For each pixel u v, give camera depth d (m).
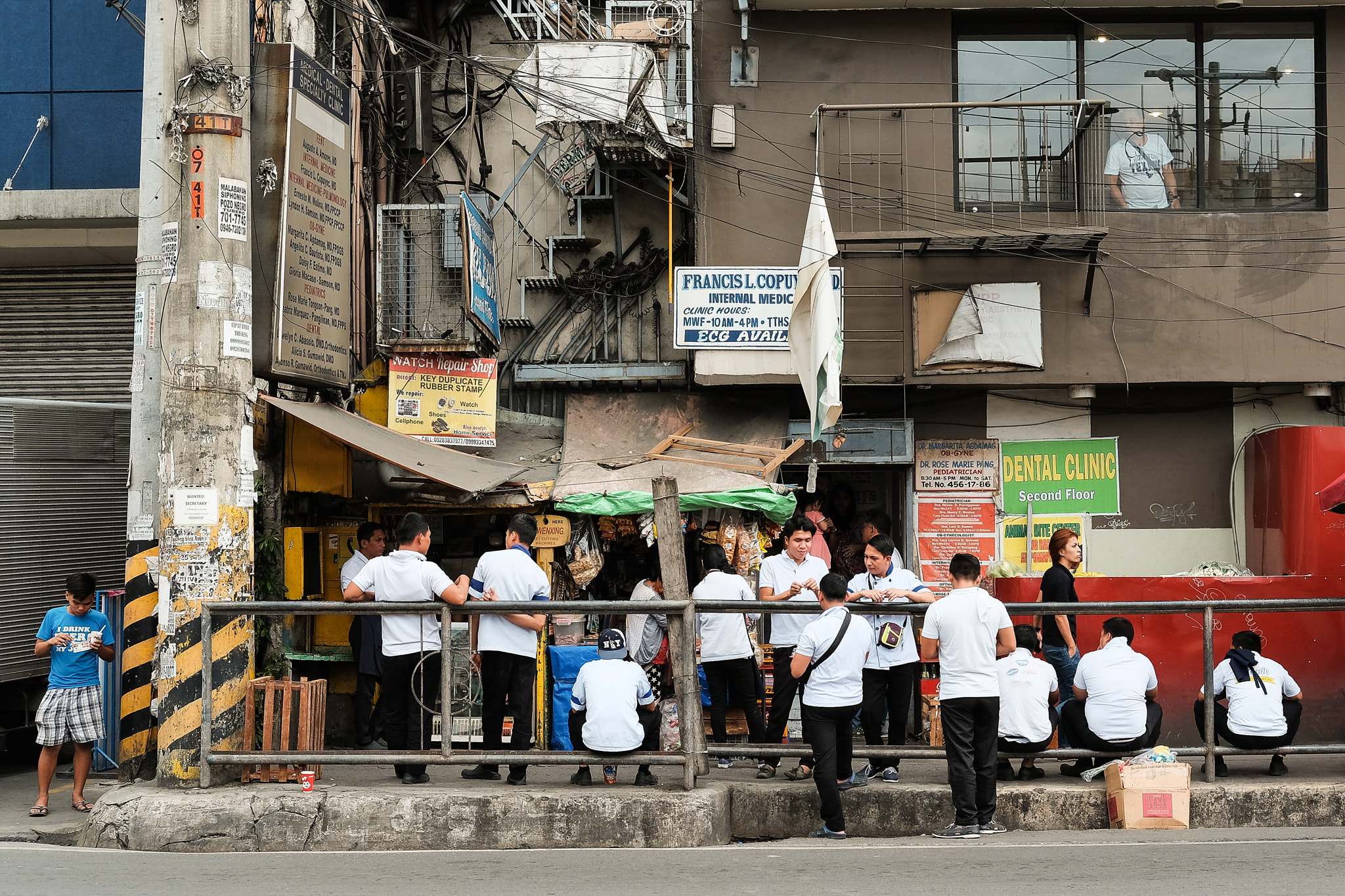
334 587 10.91
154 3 9.13
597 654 9.95
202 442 7.89
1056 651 9.62
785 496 10.48
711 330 11.87
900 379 11.91
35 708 10.45
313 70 9.90
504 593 8.05
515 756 7.52
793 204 12.13
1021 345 11.80
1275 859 6.63
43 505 10.38
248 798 7.30
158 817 7.17
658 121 11.60
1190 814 7.89
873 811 7.78
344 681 10.67
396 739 7.95
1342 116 12.19
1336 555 10.96
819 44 12.30
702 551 10.84
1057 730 9.49
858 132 12.12
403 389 11.43
